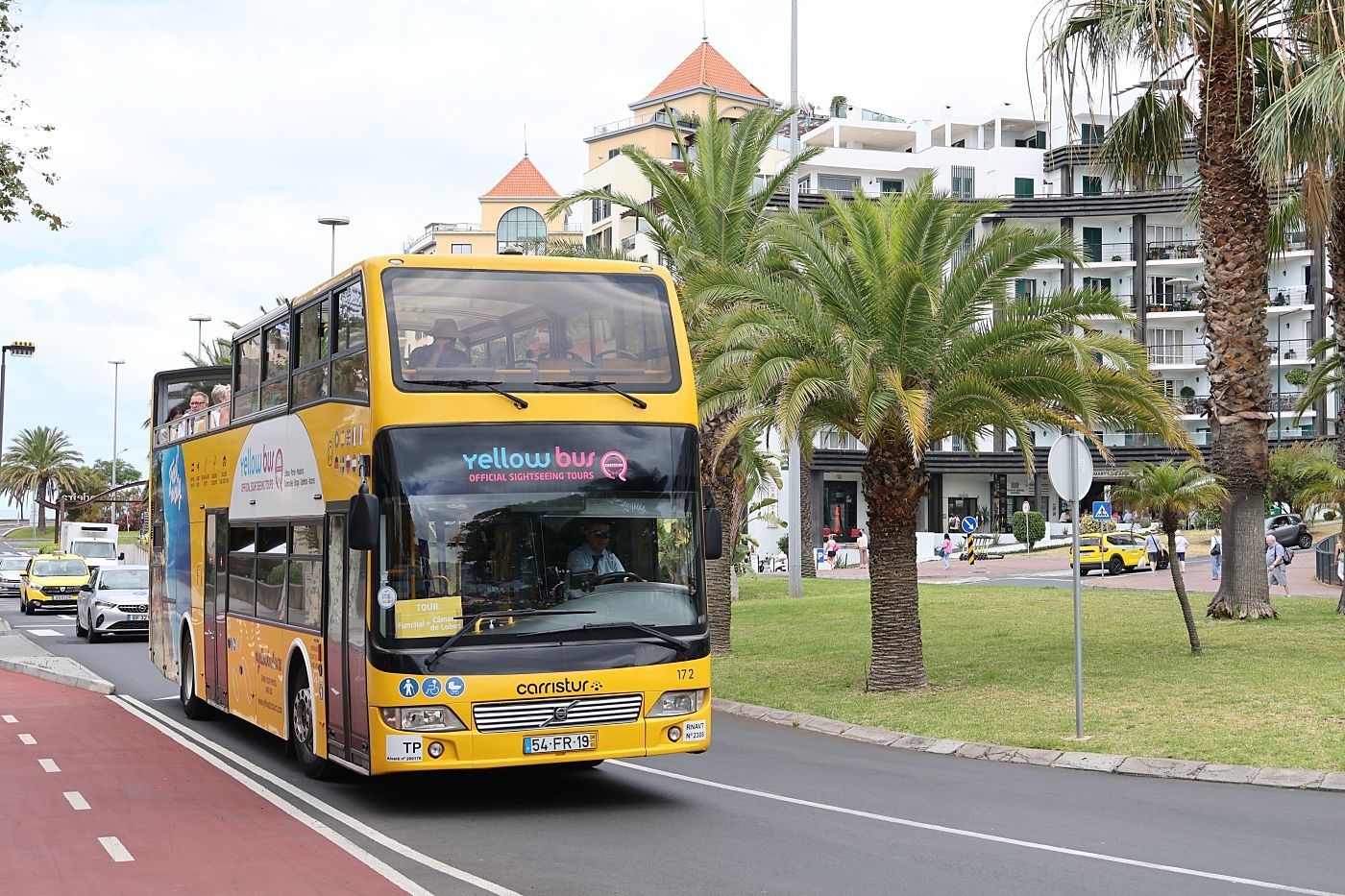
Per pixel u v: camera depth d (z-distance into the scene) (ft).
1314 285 241.96
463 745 33.24
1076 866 27.96
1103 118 173.99
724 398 65.98
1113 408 59.82
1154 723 47.01
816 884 26.61
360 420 35.76
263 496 46.78
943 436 61.98
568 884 26.76
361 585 34.99
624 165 254.27
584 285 36.65
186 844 31.09
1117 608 90.53
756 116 81.41
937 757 46.03
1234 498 75.10
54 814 35.12
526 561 34.42
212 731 54.19
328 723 38.52
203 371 67.67
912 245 59.72
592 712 34.12
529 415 35.22
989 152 254.47
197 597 57.06
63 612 159.02
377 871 27.96
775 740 50.70
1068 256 57.88
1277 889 25.70
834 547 215.51
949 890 25.89
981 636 78.18
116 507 347.36
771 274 70.74
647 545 35.45
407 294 35.40
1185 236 245.86
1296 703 48.29
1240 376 73.77
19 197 62.69
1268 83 73.72
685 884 26.63
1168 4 66.95
